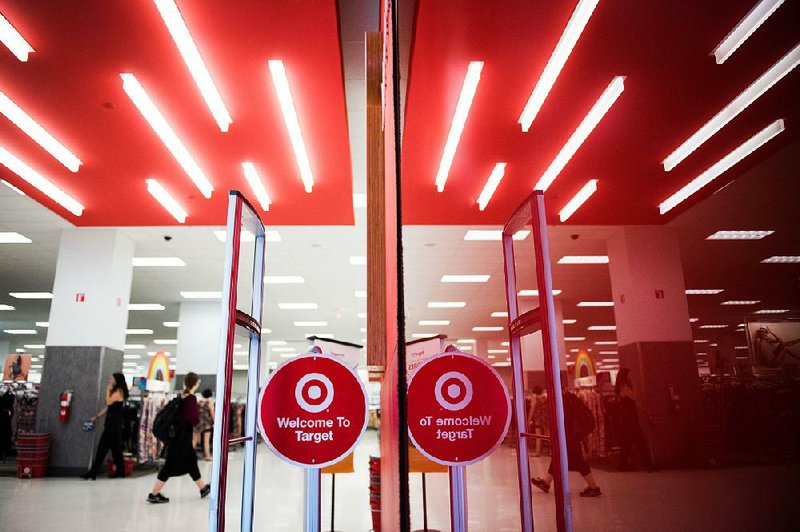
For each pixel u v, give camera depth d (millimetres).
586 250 10656
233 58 4395
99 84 4746
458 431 2352
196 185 6871
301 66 4508
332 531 3912
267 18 3961
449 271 11984
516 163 6367
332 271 12086
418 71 4637
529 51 4406
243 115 5262
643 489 6648
